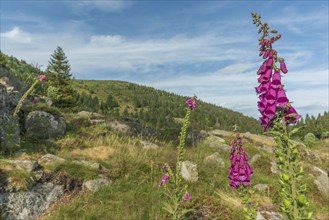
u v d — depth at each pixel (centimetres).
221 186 877
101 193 709
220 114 16725
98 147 1057
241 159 323
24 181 647
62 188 698
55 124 1076
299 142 238
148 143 1219
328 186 1052
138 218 628
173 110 16962
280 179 243
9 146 795
